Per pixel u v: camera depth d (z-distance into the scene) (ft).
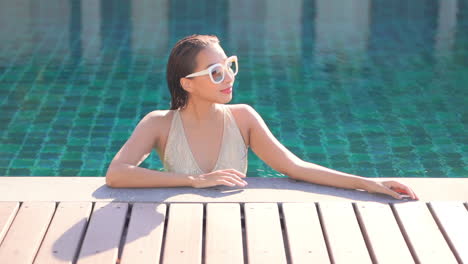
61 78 21.88
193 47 8.86
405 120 18.67
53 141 17.02
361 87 21.39
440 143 17.16
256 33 27.78
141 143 9.15
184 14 31.01
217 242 7.64
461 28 28.66
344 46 26.05
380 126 18.25
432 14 31.30
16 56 24.14
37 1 33.24
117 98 20.15
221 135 9.39
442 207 8.43
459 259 7.34
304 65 23.61
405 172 15.48
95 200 8.54
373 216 8.20
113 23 29.12
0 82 21.36
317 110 19.40
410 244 7.65
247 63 23.71
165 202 8.49
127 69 22.90
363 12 31.81
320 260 7.32
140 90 20.85
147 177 8.77
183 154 9.32
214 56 8.85
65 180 9.17
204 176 8.76
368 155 16.39
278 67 23.34
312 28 28.76
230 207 8.39
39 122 18.22
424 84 21.67
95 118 18.57
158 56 24.38
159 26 28.71
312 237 7.76
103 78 21.94
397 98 20.42
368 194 8.84
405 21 30.01
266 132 9.46
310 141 17.24
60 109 19.19
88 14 30.76
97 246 7.55
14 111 18.95
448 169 15.65
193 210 8.30
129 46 25.62
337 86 21.48
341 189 8.99
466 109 19.49
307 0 34.37
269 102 19.98
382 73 22.77
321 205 8.46
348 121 18.60
